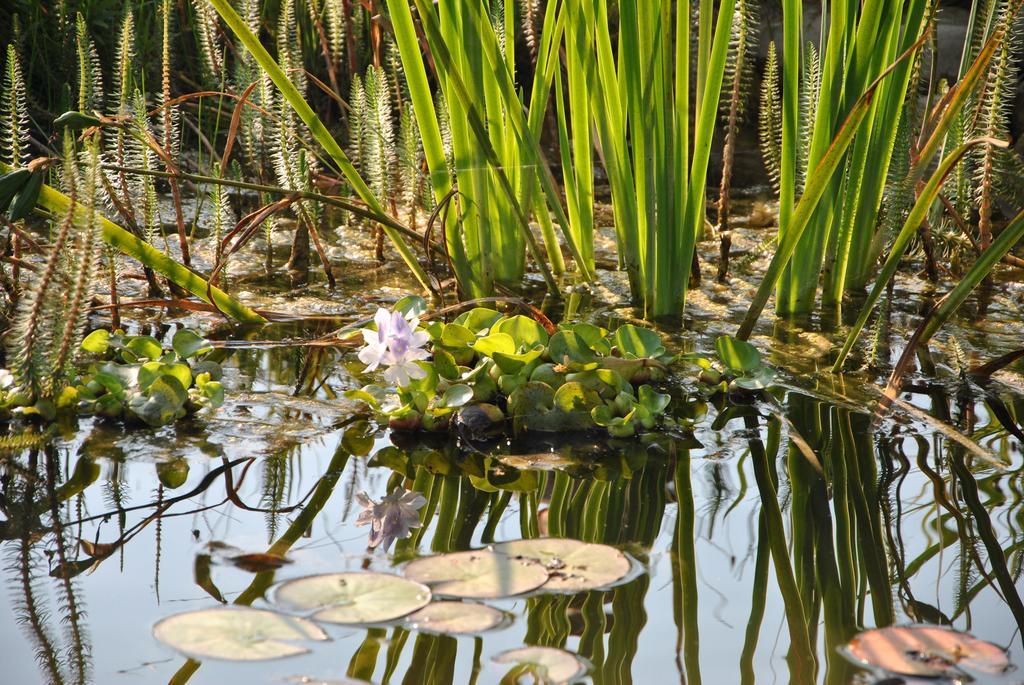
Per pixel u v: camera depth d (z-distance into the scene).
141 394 2.15
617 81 2.72
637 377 2.36
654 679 1.28
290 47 3.99
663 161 2.61
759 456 2.00
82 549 1.60
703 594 1.49
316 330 2.72
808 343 2.63
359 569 1.54
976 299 2.98
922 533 1.69
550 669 1.27
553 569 1.52
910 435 2.09
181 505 1.76
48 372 2.11
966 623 1.43
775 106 3.18
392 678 1.25
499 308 2.85
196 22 4.12
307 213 3.16
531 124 2.83
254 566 1.54
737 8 3.12
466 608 1.40
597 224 3.79
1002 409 2.23
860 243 2.99
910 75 2.77
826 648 1.36
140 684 1.23
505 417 2.18
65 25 3.99
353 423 2.15
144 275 3.07
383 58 4.40
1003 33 2.23
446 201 2.70
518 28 4.35
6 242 3.09
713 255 3.46
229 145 2.99
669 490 1.85
